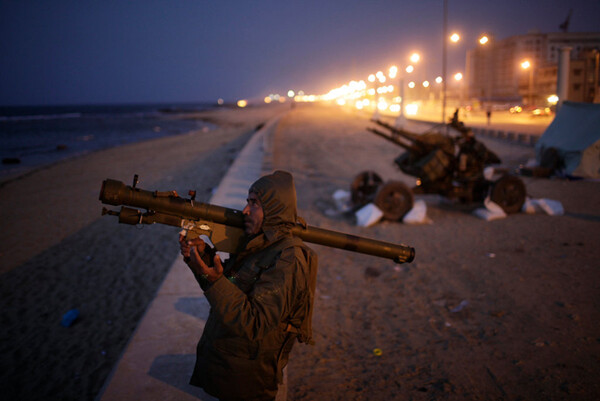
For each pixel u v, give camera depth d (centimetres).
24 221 1012
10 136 4750
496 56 11600
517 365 347
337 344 390
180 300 374
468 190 830
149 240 819
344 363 359
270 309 145
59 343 465
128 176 1683
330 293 500
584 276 516
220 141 3247
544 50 10625
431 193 848
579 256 585
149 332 314
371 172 891
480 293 486
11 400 371
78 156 2630
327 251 648
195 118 9400
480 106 5753
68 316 507
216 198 831
